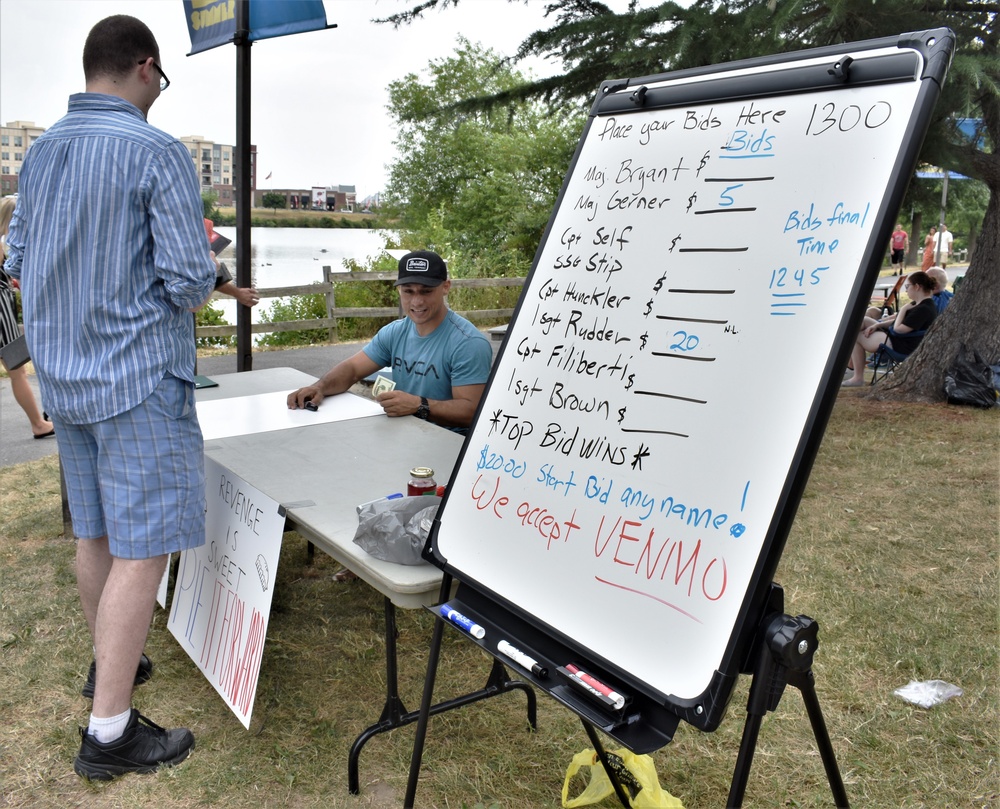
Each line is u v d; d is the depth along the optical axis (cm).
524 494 156
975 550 350
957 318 629
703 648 119
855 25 462
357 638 285
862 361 709
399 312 1098
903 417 578
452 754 222
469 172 2417
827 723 234
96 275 191
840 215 118
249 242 410
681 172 146
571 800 202
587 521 143
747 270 129
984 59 434
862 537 366
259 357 940
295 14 357
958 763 215
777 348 121
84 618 297
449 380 324
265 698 248
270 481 233
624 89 166
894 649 269
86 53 201
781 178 128
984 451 492
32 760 220
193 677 260
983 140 603
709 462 126
